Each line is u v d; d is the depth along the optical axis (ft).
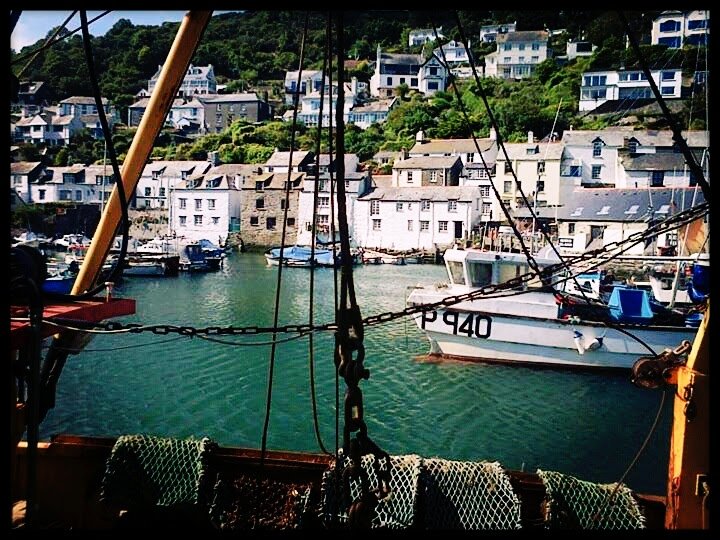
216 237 306.55
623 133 278.05
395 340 98.27
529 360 80.18
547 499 18.26
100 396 71.97
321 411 67.82
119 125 407.44
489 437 60.85
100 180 321.52
